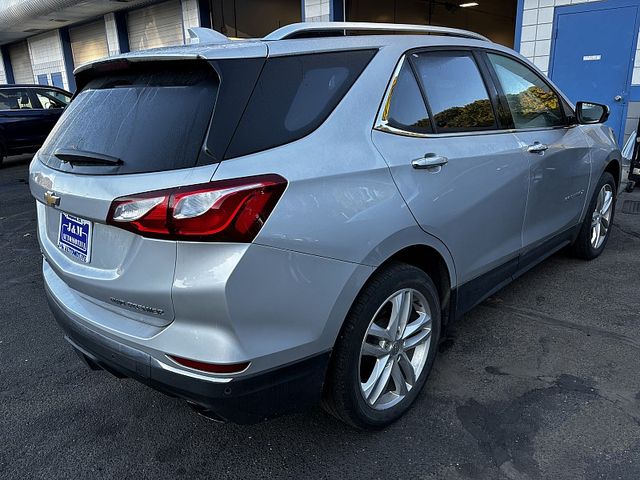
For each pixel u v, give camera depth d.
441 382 2.84
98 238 2.06
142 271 1.87
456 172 2.58
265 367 1.90
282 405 2.02
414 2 16.06
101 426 2.61
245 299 1.80
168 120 1.95
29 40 22.88
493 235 2.96
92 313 2.16
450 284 2.71
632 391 2.69
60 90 12.58
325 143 2.07
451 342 3.25
